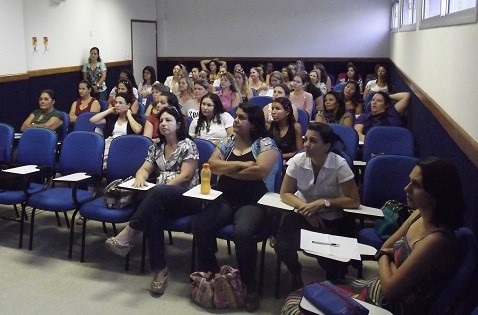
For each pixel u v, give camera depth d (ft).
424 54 14.51
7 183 11.62
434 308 5.78
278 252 9.06
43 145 12.71
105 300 9.24
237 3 35.65
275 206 9.00
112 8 30.25
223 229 9.32
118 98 14.46
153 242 9.62
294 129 13.00
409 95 16.65
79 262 10.82
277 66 35.81
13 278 10.02
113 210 10.32
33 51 22.82
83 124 15.53
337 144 11.98
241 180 9.87
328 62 34.91
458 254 5.79
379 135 12.54
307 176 9.19
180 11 36.65
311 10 34.55
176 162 10.77
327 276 8.59
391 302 6.24
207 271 9.64
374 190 9.76
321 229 8.92
